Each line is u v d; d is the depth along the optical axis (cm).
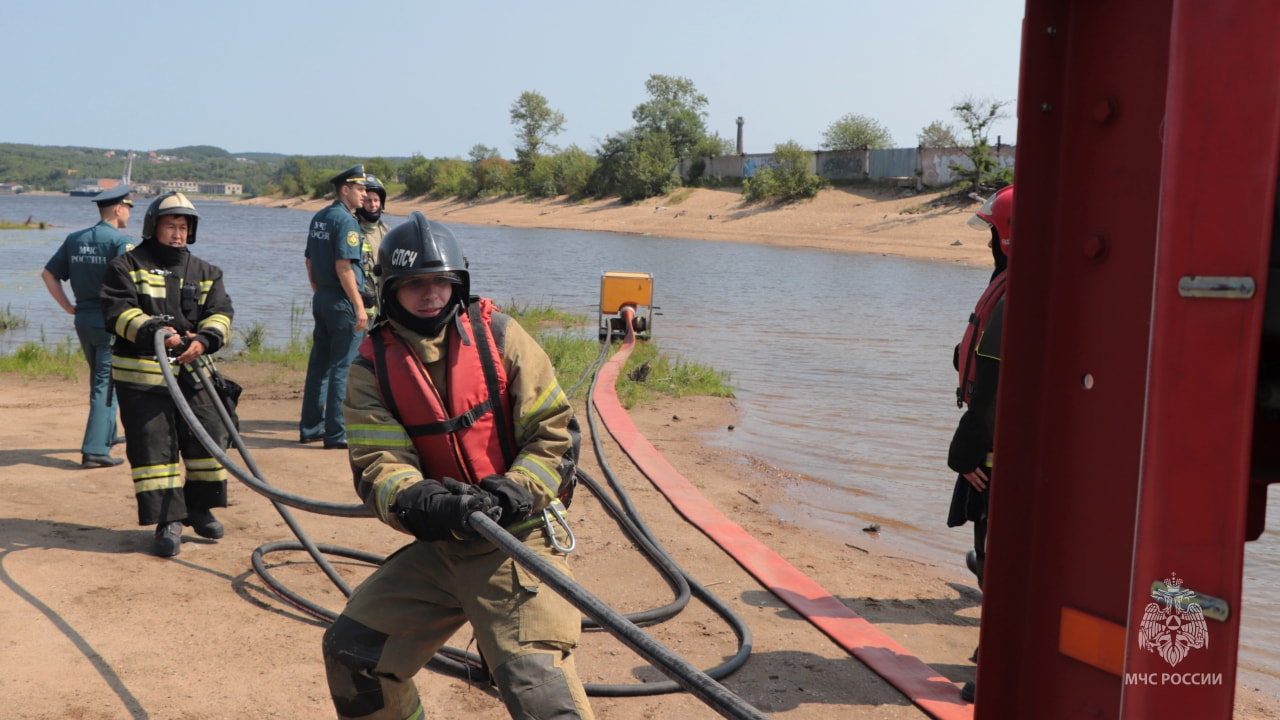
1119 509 159
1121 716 141
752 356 1420
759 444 857
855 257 4222
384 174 14262
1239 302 127
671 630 441
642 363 1198
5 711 333
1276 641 459
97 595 444
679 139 8700
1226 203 128
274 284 2684
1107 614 161
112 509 586
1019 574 173
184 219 516
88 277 675
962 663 418
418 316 262
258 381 1098
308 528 570
